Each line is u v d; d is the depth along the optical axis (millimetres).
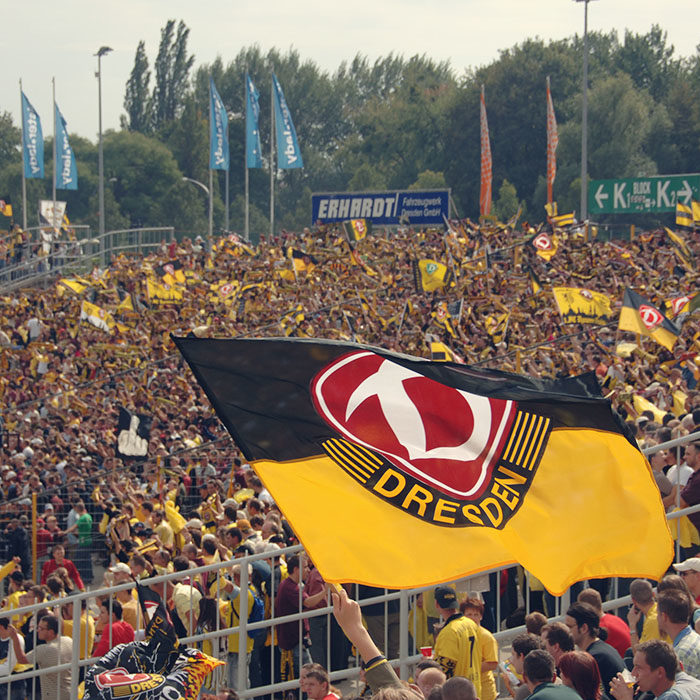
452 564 14297
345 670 26297
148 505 43188
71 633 30469
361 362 14844
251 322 91125
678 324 64625
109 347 86938
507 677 20078
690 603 18094
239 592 27641
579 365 58000
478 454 15086
